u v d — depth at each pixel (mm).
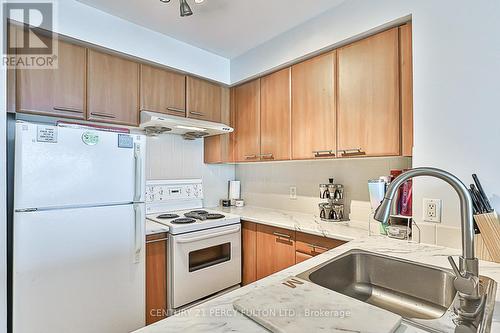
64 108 1782
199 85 2559
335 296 806
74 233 1510
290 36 2168
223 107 2766
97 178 1607
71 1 1778
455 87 1370
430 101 1449
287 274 1011
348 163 2230
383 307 1153
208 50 2539
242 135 2674
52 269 1437
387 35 1669
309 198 2514
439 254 1257
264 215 2461
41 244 1404
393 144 1626
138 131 2477
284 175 2727
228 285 2312
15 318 1332
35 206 1389
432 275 1091
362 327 648
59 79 1769
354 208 2164
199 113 2545
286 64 2236
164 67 2291
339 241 1727
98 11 1896
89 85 1896
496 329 671
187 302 2047
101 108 1948
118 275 1677
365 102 1761
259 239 2293
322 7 1885
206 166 2992
